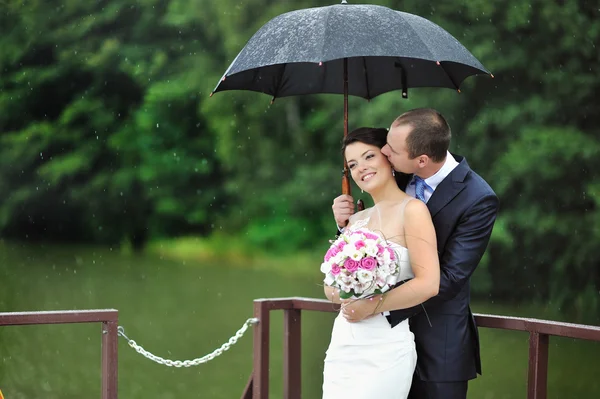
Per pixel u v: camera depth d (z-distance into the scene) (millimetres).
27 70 28531
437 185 4379
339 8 4488
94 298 21766
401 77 5465
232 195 28500
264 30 4582
